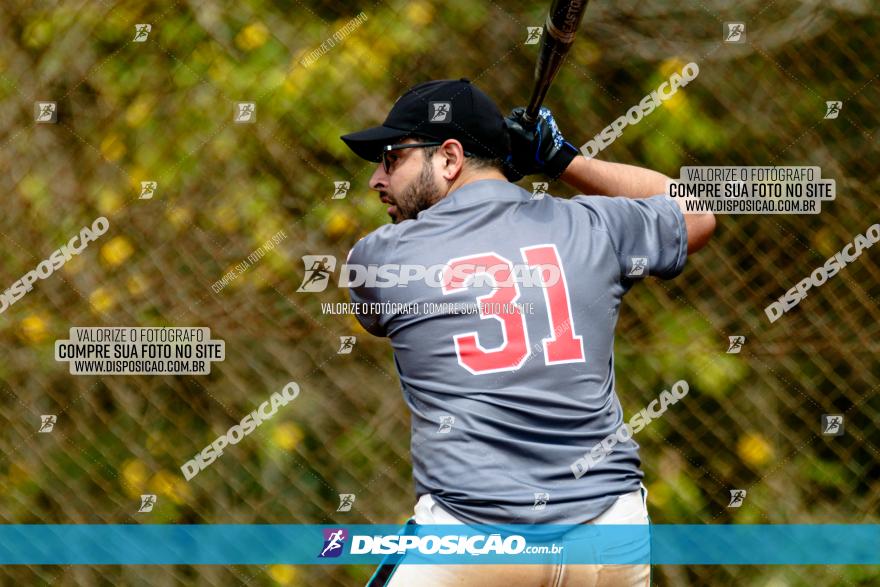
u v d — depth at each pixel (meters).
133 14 12.59
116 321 12.45
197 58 12.67
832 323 12.84
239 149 12.61
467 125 7.90
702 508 12.89
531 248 7.58
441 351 7.43
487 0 12.37
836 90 12.69
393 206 8.14
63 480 12.56
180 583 12.52
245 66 12.64
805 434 12.97
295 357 12.52
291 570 12.44
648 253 7.89
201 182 12.59
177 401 12.61
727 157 12.76
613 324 7.77
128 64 12.63
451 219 7.67
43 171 12.51
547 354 7.38
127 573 12.53
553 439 7.30
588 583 7.29
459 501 7.23
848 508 12.98
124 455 12.60
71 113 12.59
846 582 12.80
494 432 7.25
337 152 12.61
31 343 12.44
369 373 12.57
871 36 12.68
